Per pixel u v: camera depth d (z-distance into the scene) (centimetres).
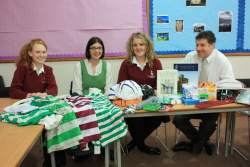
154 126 219
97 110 150
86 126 144
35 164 212
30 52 197
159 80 190
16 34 293
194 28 310
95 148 146
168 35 309
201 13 307
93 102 169
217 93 184
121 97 171
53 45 299
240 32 316
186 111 162
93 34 301
